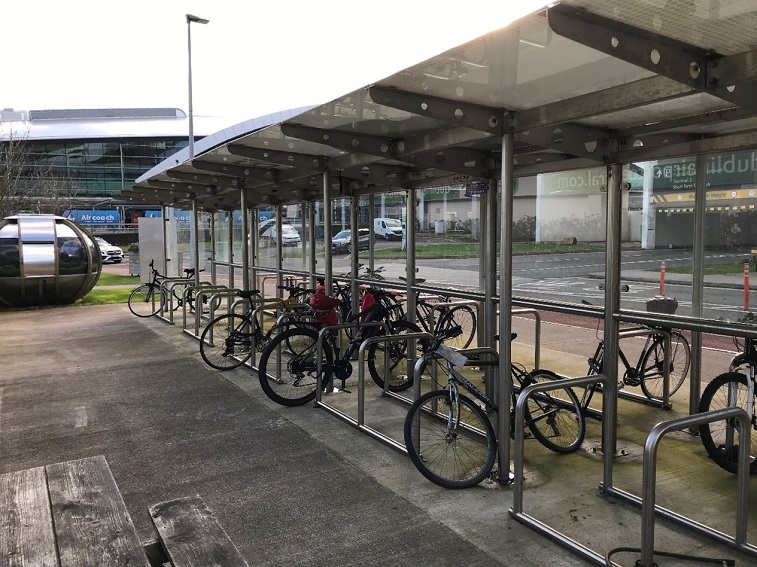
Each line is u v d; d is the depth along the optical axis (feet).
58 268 37.37
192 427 14.79
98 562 5.78
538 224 14.51
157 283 34.60
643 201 12.46
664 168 12.48
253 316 20.48
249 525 9.91
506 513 10.21
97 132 172.45
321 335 16.22
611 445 10.93
